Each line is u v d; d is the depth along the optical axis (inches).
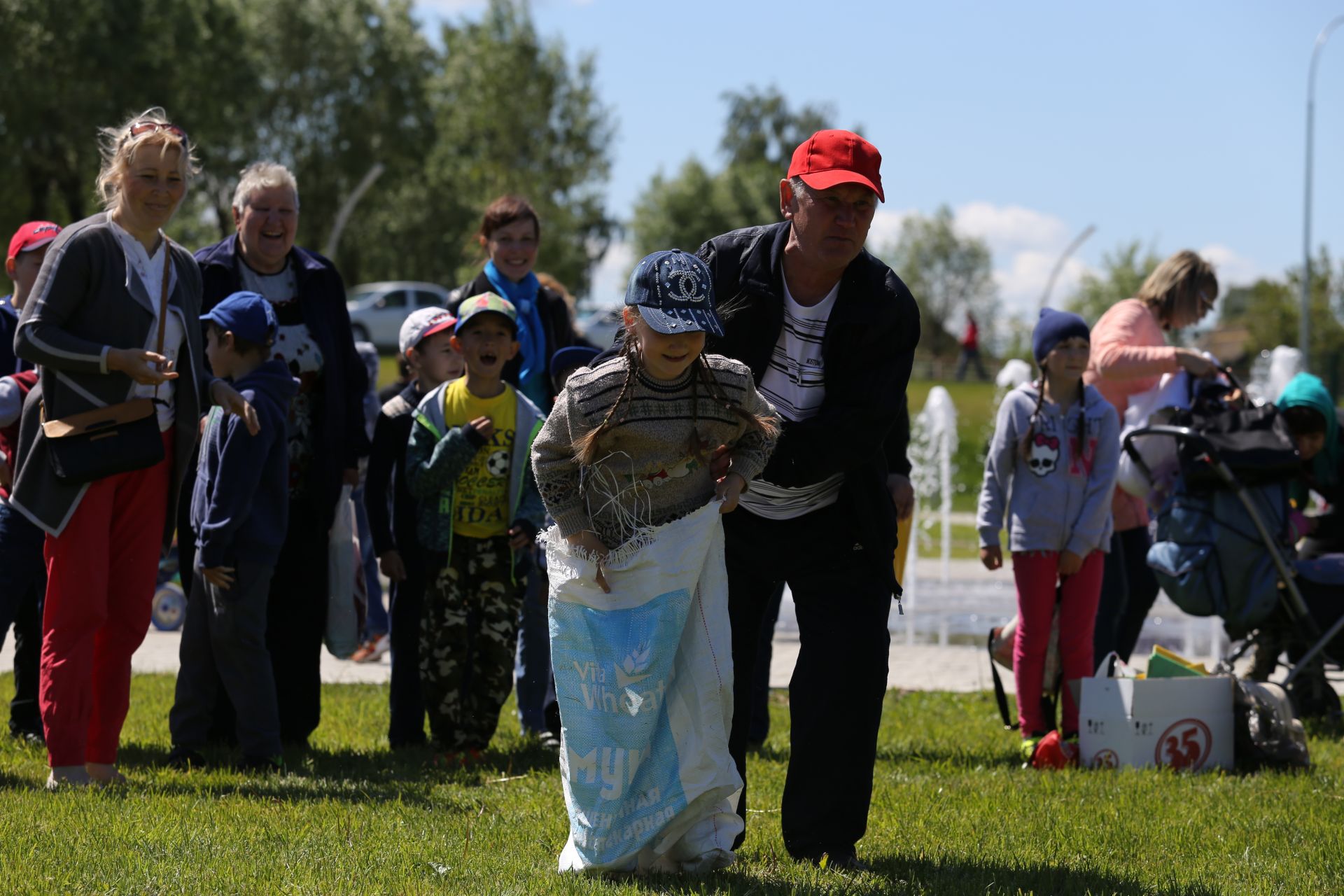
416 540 304.5
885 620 201.8
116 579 249.8
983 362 3034.0
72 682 242.7
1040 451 316.5
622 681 183.2
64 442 237.0
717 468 188.9
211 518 265.9
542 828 216.5
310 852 192.9
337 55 2645.2
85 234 241.9
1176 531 357.4
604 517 187.0
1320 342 2785.4
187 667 280.7
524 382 334.6
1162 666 315.3
